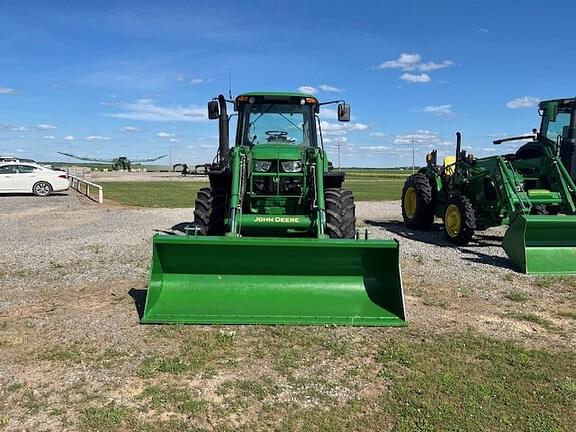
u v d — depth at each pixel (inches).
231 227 286.4
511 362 184.9
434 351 194.4
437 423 144.3
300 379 171.5
